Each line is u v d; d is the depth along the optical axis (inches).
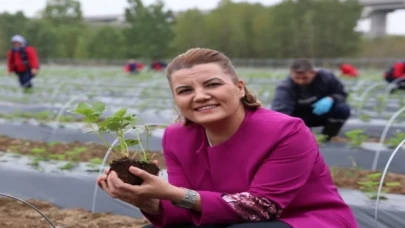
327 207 110.0
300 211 109.7
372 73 1171.3
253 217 105.3
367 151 264.1
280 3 1945.1
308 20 1892.2
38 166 230.4
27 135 335.9
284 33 1924.2
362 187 202.4
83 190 203.0
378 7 2331.4
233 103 106.1
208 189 112.3
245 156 107.4
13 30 2255.2
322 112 274.4
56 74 989.2
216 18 2020.2
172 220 113.4
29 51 535.5
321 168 111.1
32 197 205.6
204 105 105.4
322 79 277.7
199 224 106.9
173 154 116.0
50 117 381.4
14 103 508.1
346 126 355.9
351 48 1916.8
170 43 2105.1
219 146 109.3
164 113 434.0
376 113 428.5
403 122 377.7
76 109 106.7
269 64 1760.6
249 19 2007.9
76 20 3093.0
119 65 1988.2
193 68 105.9
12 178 217.2
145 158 105.7
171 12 2298.2
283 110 267.9
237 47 1998.0
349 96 489.4
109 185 102.1
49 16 3048.7
